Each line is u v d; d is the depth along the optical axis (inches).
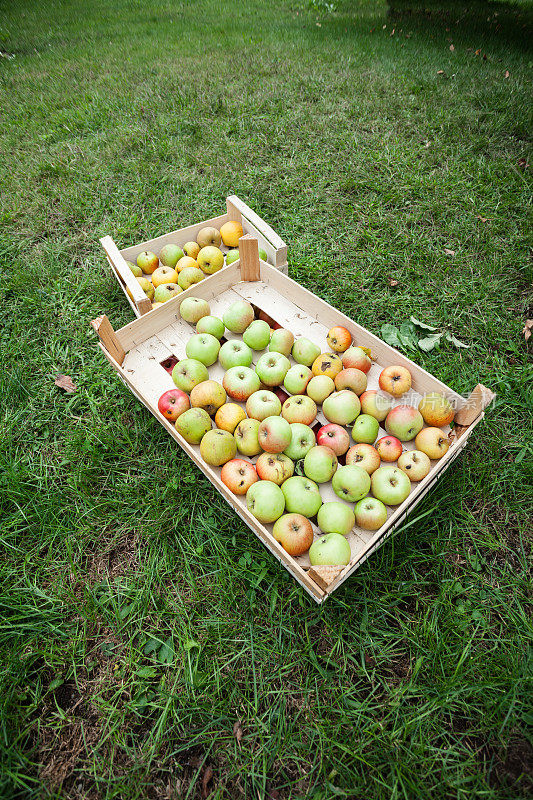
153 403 100.4
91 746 72.6
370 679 76.0
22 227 157.6
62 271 142.9
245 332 104.9
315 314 111.2
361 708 73.1
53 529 93.1
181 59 255.3
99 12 347.9
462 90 214.8
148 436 107.0
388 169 172.2
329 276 139.4
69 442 105.9
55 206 165.2
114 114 208.7
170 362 114.1
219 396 94.4
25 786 68.7
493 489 96.7
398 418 90.0
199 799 67.4
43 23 325.1
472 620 81.3
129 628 82.5
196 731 72.7
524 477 98.0
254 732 72.3
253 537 89.9
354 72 233.3
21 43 291.3
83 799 68.7
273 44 269.7
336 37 280.1
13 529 93.9
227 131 195.0
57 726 73.8
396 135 190.1
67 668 79.2
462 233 149.3
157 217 159.5
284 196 165.5
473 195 160.2
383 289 136.9
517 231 149.0
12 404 112.4
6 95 231.6
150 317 107.5
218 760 70.5
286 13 334.0
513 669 75.4
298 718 73.5
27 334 126.0
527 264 138.7
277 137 189.9
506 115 195.0
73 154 186.7
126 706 74.3
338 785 68.1
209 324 104.7
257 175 172.2
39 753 72.3
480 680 74.7
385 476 83.4
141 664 79.1
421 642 78.5
